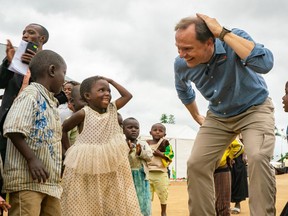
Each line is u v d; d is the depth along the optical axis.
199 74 4.82
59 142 3.97
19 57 4.26
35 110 3.73
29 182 3.67
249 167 4.52
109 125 5.04
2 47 7.72
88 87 5.09
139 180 6.59
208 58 4.58
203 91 4.93
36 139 3.73
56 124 3.93
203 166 4.94
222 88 4.70
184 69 4.98
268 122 4.68
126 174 4.97
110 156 4.87
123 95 5.27
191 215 5.00
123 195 4.87
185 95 5.51
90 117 4.97
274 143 4.63
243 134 4.78
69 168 4.85
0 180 3.70
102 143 4.92
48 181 3.78
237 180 8.65
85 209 4.77
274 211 4.53
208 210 4.96
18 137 3.61
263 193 4.42
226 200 6.37
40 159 3.73
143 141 7.02
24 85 4.23
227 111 4.82
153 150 7.96
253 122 4.70
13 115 3.63
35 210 3.66
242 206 10.04
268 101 4.81
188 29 4.45
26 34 4.80
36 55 3.99
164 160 7.96
